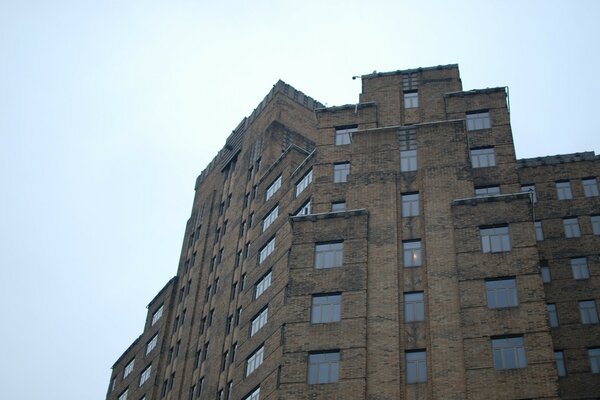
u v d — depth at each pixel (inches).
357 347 2139.5
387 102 2810.0
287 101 3469.5
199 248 3511.3
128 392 3442.4
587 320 2625.5
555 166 2984.7
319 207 2564.0
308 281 2304.4
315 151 2751.0
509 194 2317.9
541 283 2129.7
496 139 2625.5
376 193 2460.6
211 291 3223.4
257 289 2748.5
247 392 2452.0
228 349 2832.2
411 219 2379.4
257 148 3415.4
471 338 2064.5
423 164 2493.8
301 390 2100.1
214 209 3572.8
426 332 2137.1
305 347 2175.2
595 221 2842.0
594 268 2731.3
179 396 3009.4
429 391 2039.9
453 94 2758.4
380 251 2321.6
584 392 2480.3
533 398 1946.4
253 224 3061.0
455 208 2330.2
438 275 2220.7
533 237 2219.5
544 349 2012.8
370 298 2230.6
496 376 1991.9
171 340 3346.5
